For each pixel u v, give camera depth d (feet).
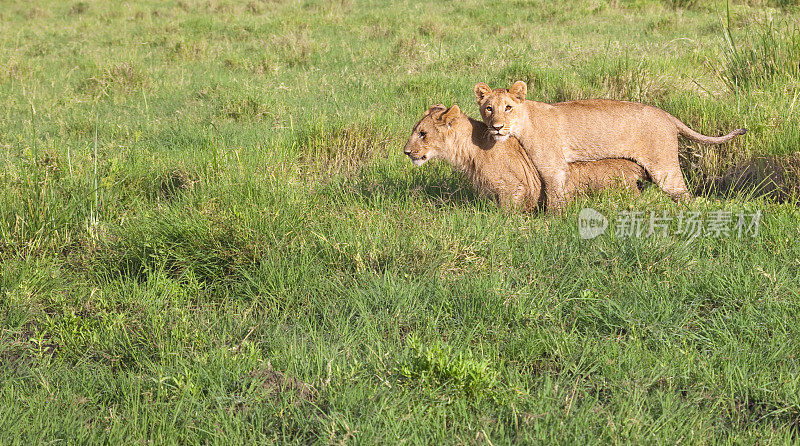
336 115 52.39
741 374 20.26
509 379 20.57
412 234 30.17
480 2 117.70
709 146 41.14
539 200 35.70
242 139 48.32
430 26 93.04
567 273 27.30
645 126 33.76
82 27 108.88
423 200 36.22
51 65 79.82
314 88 65.77
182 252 29.68
